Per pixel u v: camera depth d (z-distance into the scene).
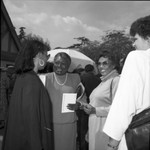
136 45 1.40
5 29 16.06
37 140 1.65
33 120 1.65
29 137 1.66
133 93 1.20
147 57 1.27
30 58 1.83
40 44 1.94
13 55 16.91
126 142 1.25
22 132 1.70
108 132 1.24
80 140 3.94
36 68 1.95
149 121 1.20
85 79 4.23
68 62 2.40
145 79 1.22
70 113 2.36
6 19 15.77
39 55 1.93
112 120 1.23
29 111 1.66
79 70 6.77
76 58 7.60
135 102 1.20
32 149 1.65
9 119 1.78
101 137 2.34
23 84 1.75
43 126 1.73
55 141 2.31
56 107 2.31
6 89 4.49
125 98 1.20
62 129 2.32
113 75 2.43
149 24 1.32
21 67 1.82
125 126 1.20
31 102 1.67
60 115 2.31
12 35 16.59
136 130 1.21
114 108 1.23
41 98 1.75
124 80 1.24
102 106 2.36
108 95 2.33
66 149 2.35
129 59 1.29
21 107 1.69
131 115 1.21
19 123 1.71
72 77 2.52
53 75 2.44
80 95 2.61
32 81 1.74
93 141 2.38
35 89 1.71
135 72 1.22
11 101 1.79
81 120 3.96
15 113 1.73
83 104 2.38
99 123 2.34
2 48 15.97
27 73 1.81
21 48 1.90
